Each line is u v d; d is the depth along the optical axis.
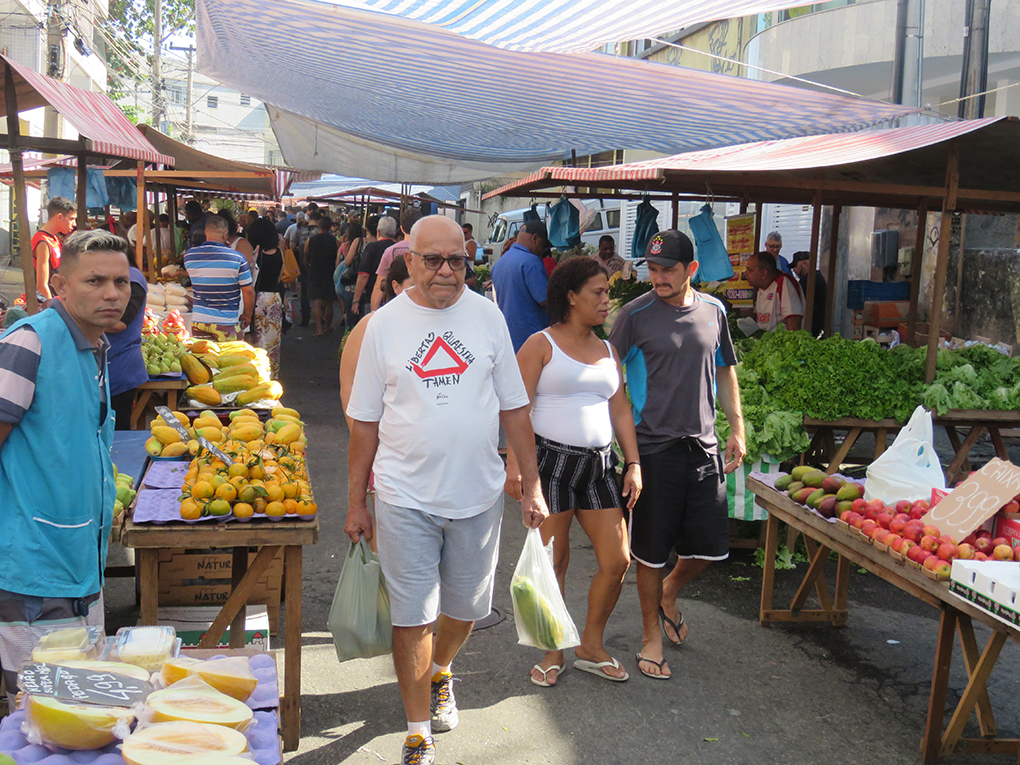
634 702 3.83
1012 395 5.80
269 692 2.14
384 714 3.66
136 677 2.00
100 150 5.65
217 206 21.72
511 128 8.88
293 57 6.80
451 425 3.02
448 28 4.67
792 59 12.84
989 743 3.41
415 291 3.12
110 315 2.62
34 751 1.82
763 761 3.41
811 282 6.75
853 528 3.88
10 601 2.54
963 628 3.35
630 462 3.89
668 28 4.80
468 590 3.21
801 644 4.49
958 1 10.92
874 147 5.35
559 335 3.80
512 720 3.65
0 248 23.33
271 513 3.24
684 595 5.13
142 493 3.48
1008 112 12.51
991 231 12.37
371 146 11.95
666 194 8.95
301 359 12.88
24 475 2.54
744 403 5.73
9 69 4.91
